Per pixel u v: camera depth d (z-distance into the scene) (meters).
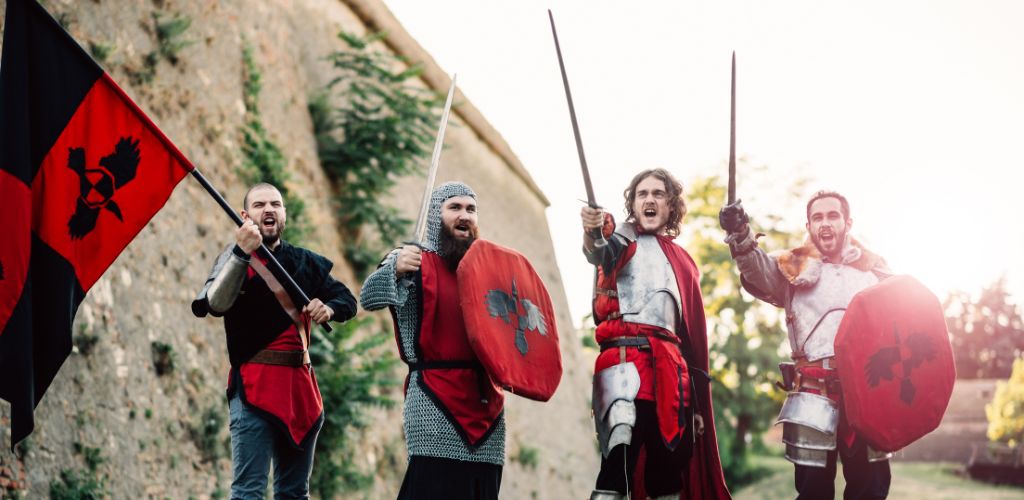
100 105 5.65
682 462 5.71
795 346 6.20
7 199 5.37
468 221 5.67
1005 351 51.41
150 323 11.56
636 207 5.97
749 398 37.12
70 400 10.05
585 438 27.27
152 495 10.68
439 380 5.40
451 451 5.34
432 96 23.59
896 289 6.02
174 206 12.72
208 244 13.12
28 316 5.33
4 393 5.24
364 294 5.34
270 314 5.63
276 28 17.19
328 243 16.48
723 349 37.09
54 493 9.38
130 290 11.41
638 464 5.78
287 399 5.60
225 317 5.69
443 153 24.28
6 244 5.34
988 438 37.50
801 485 6.06
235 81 15.07
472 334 5.32
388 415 16.80
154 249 12.06
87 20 12.06
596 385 5.73
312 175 16.69
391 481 16.27
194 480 11.42
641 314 5.71
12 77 5.49
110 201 5.59
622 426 5.53
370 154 17.33
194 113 13.74
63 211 5.53
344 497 14.32
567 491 24.33
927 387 5.96
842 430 6.03
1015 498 32.53
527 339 5.52
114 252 5.57
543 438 24.19
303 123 16.98
